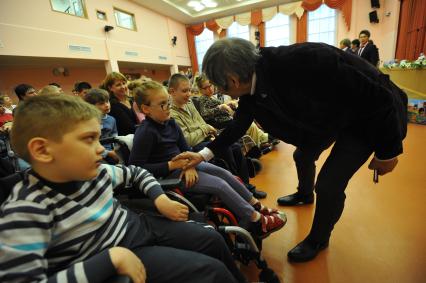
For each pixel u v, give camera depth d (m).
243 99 1.15
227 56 0.88
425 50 5.04
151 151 1.23
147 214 0.88
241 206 1.12
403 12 5.88
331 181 1.05
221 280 0.68
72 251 0.62
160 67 9.46
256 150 2.36
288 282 1.09
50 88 2.19
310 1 7.71
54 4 5.10
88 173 0.62
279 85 0.91
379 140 0.93
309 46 0.90
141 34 7.73
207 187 1.13
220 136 1.29
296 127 1.11
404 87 3.92
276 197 1.84
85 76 6.76
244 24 8.88
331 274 1.11
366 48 4.39
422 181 1.83
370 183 1.88
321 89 0.88
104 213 0.70
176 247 0.80
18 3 4.44
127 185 0.91
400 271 1.08
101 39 6.27
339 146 1.06
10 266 0.48
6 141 1.56
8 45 4.30
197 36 10.05
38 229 0.54
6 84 5.09
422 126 3.49
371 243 1.26
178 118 1.84
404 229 1.34
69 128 0.58
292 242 1.34
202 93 2.50
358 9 7.33
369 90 0.83
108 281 0.52
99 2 6.20
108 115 1.99
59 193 0.62
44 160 0.58
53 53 5.04
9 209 0.54
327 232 1.17
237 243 1.02
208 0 8.06
